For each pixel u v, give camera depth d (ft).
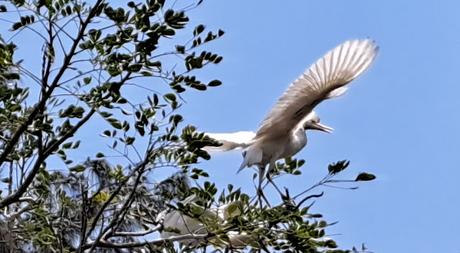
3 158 33.91
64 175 38.55
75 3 32.89
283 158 44.11
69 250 37.60
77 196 38.06
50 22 32.83
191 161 34.30
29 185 36.83
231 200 34.78
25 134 36.24
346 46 39.09
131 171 36.04
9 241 36.47
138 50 33.12
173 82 33.88
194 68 33.81
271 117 41.93
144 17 32.89
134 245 34.68
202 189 34.63
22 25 32.99
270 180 42.42
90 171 37.63
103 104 33.99
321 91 40.11
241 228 33.96
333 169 34.12
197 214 34.58
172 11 32.91
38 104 33.04
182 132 34.12
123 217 33.81
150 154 33.94
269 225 34.04
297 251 34.12
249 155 43.09
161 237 38.75
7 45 33.30
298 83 40.01
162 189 36.70
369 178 34.14
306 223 33.86
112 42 33.12
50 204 38.24
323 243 34.04
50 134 34.78
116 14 32.73
